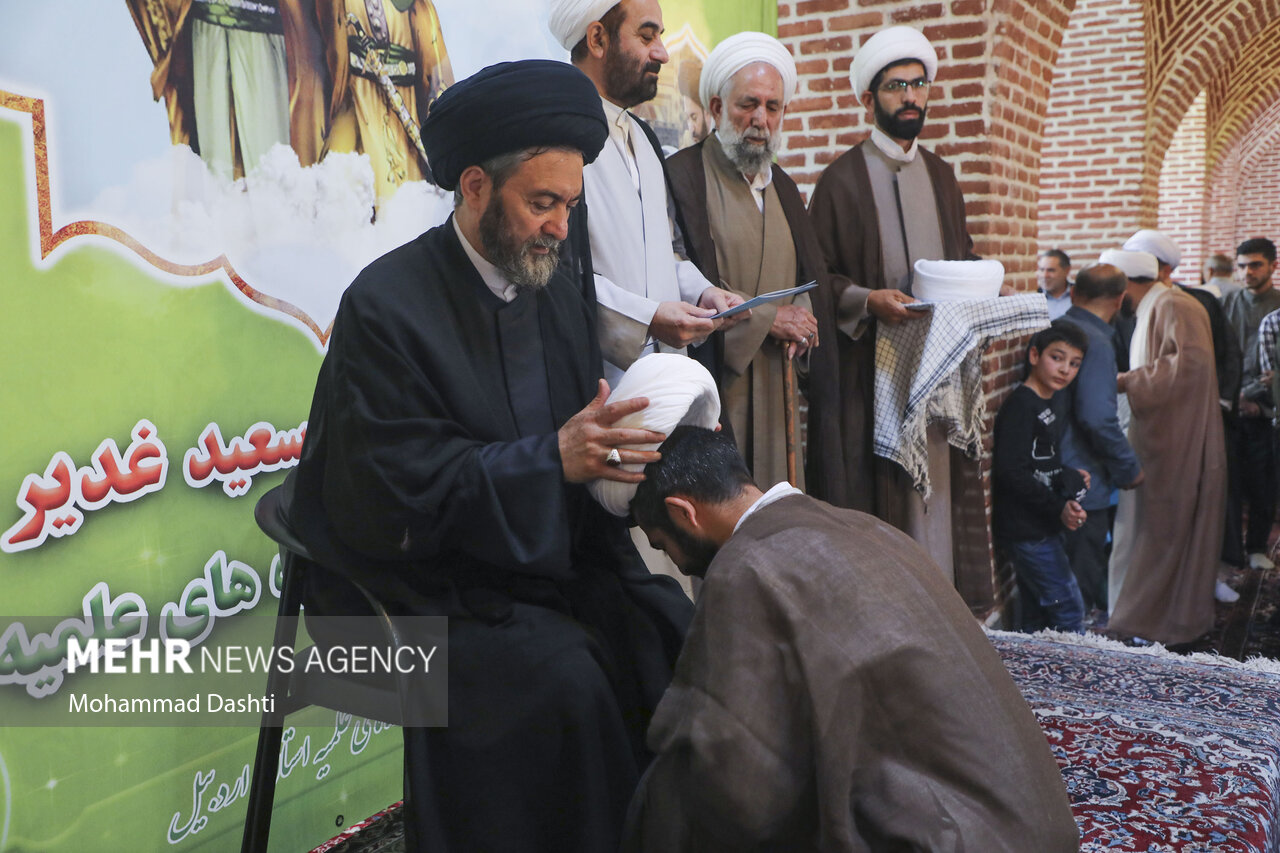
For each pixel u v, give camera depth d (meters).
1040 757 1.55
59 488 1.97
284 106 2.40
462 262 1.90
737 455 1.81
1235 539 5.70
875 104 4.02
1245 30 7.96
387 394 1.75
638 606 2.01
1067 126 7.68
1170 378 4.68
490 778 1.74
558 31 2.78
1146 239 5.45
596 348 2.12
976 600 4.50
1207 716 3.09
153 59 2.10
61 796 2.01
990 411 4.62
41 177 1.91
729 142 3.27
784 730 1.51
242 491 2.36
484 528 1.74
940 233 4.11
